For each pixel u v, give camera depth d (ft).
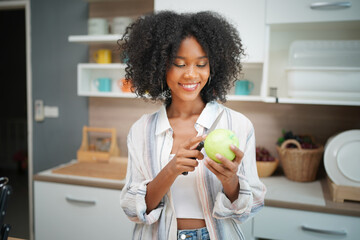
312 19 5.03
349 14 4.83
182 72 2.49
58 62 7.61
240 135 2.76
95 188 5.58
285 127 6.38
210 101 2.99
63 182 5.77
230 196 2.58
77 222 5.75
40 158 8.02
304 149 5.53
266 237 4.80
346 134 4.84
